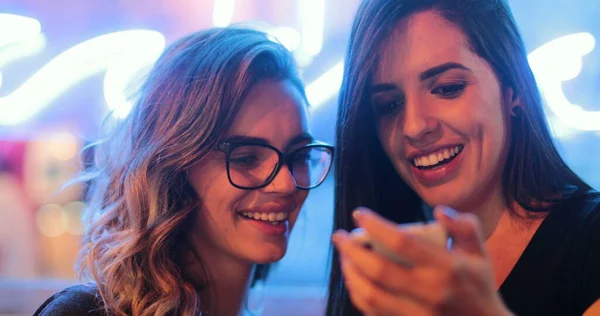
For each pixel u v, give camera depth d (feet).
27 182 8.57
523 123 3.85
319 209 7.86
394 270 2.16
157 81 4.08
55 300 3.67
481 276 2.17
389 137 3.95
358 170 4.22
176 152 3.80
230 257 4.04
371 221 2.17
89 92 8.20
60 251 8.80
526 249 3.69
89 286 3.83
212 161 3.87
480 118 3.66
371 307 2.25
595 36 7.95
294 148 4.01
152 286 3.74
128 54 7.91
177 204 3.90
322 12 7.71
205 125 3.79
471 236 2.27
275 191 3.87
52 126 8.25
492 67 3.73
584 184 3.81
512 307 3.63
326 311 4.46
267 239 3.92
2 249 8.64
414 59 3.69
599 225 3.38
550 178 3.83
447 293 2.11
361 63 3.88
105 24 8.33
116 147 4.40
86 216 4.54
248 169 3.88
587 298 3.29
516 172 3.84
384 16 3.80
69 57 8.04
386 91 3.86
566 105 7.41
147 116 4.03
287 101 3.99
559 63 7.39
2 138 8.32
